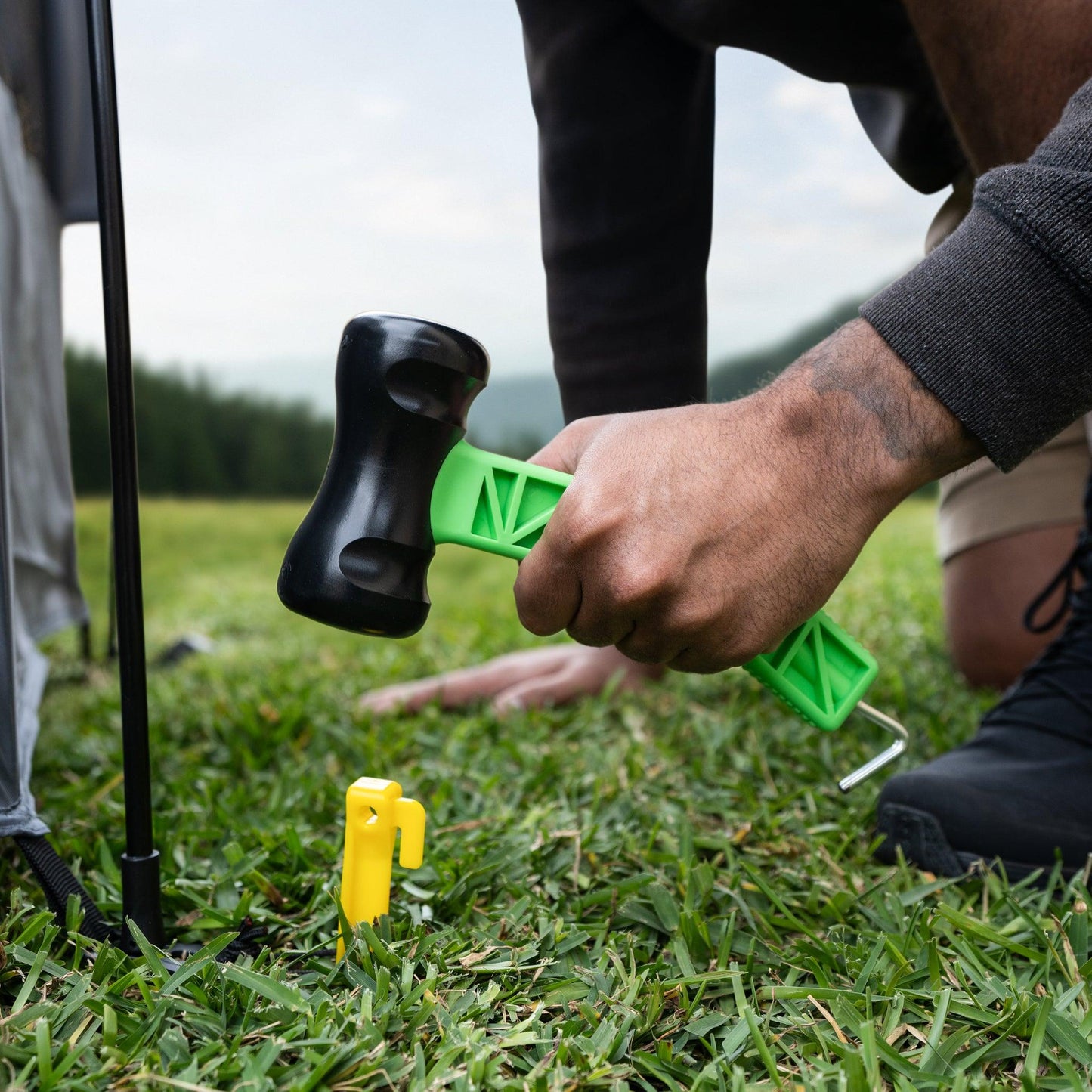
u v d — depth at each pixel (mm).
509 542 643
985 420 570
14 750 653
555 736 1307
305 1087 487
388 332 604
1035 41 705
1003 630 1394
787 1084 519
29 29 836
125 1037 535
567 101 1012
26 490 1010
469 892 774
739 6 931
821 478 586
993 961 660
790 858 883
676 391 1082
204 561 4289
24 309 932
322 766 1153
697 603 588
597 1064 522
